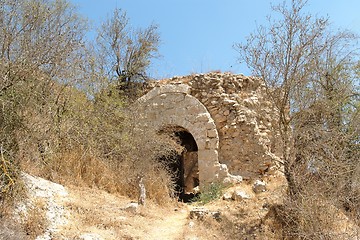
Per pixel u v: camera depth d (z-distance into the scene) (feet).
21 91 28.81
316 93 36.19
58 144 33.65
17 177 25.71
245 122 45.11
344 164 31.58
